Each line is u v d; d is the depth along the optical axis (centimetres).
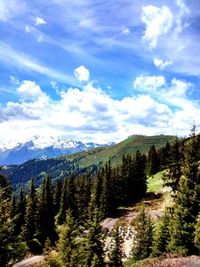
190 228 4284
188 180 4509
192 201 4375
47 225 8900
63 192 11238
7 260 2848
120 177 11644
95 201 10544
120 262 5378
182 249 4222
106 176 10744
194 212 4362
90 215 9825
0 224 2867
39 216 8806
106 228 8425
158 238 5269
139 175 11769
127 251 7412
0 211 2939
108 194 10181
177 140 5469
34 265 6912
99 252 4916
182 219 4356
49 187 9500
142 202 10675
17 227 9056
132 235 7775
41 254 7894
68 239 5169
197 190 4409
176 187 5212
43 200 9138
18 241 3055
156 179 13162
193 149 4750
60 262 4962
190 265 3550
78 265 4856
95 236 4950
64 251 5041
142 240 5916
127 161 12200
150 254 5506
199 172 4528
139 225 6150
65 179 11719
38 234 8606
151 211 9119
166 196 10388
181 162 5172
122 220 8794
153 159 14625
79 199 11512
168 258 4038
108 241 7806
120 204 11300
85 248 4938
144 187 11762
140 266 3909
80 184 12000
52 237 8925
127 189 11550
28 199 9356
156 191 11725
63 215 10900
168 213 5456
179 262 3731
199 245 4100
